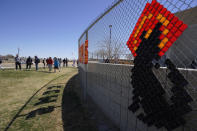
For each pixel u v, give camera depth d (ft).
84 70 16.83
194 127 3.41
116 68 7.84
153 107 4.81
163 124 4.34
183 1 4.01
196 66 4.03
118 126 7.71
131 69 6.27
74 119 9.29
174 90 3.97
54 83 22.72
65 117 9.62
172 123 4.01
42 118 9.46
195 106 3.39
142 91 5.43
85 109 11.09
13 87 18.83
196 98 3.37
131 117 6.36
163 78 4.41
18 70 39.93
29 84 21.12
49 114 10.12
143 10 5.52
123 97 7.09
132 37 6.33
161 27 4.64
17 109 11.10
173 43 4.26
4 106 11.75
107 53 9.46
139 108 5.68
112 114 8.52
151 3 5.08
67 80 26.00
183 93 3.72
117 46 7.93
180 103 3.78
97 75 11.65
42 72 37.81
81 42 20.42
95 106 11.78
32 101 13.19
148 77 5.10
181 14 4.08
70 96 15.01
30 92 16.49
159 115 4.52
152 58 4.98
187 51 4.06
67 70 48.21
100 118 9.36
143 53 5.48
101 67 10.46
